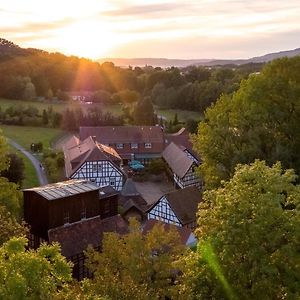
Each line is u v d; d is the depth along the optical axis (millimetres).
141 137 101062
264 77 46719
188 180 75812
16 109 142750
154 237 28109
